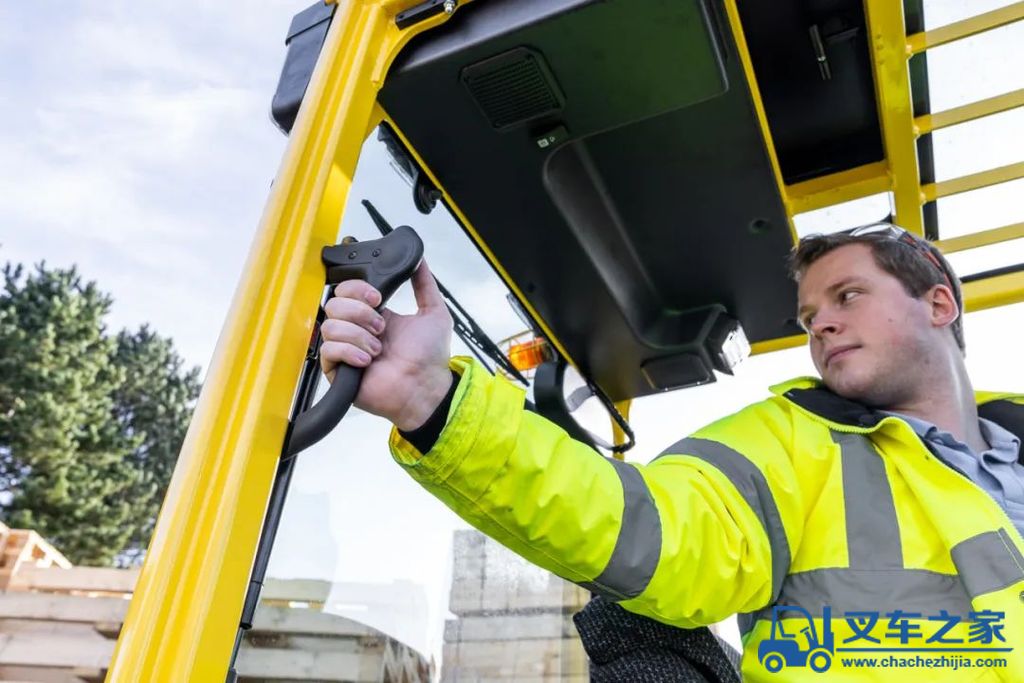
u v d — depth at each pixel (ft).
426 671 3.96
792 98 5.46
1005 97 4.76
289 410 2.64
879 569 3.19
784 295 5.85
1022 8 4.37
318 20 3.84
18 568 14.24
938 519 3.14
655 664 3.28
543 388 5.56
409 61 3.80
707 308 5.93
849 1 4.88
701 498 3.17
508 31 3.62
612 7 3.48
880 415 3.75
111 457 54.24
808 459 3.60
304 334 2.78
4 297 59.72
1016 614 2.85
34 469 49.67
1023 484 3.63
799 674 3.14
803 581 3.34
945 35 4.56
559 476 2.74
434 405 2.66
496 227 4.97
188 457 2.43
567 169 4.77
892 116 4.92
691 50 3.69
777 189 5.02
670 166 4.90
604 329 5.73
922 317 4.03
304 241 2.90
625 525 2.84
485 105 4.04
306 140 3.18
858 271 4.12
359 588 3.59
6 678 10.87
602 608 3.53
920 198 5.34
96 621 11.50
